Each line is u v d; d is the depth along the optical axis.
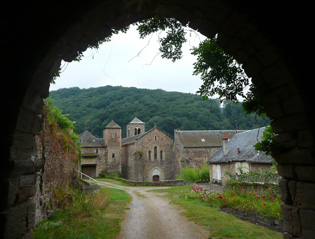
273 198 9.17
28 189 2.90
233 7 2.72
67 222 7.71
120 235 6.97
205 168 28.03
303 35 2.68
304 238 2.76
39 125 3.13
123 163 45.03
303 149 2.71
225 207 10.59
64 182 12.17
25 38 2.63
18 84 2.58
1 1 2.60
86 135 43.94
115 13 3.05
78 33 2.97
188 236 6.77
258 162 15.48
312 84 2.63
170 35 4.61
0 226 2.39
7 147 2.48
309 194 2.68
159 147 38.91
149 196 16.58
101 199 11.81
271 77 2.95
